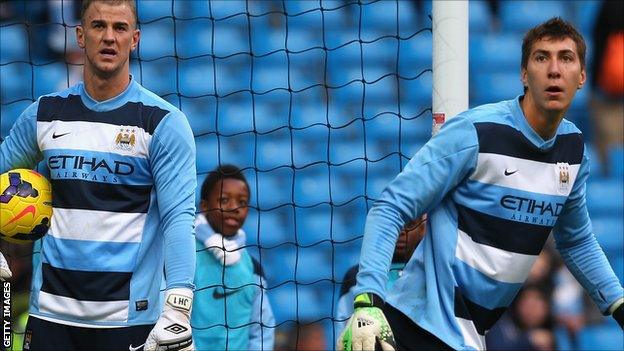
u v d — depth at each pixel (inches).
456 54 819.4
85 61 710.5
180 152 700.7
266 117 1879.9
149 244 709.3
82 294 700.0
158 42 1929.1
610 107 1989.4
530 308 1289.4
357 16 2042.3
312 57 1980.8
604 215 1888.5
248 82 1919.3
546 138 657.6
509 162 649.6
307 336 1254.3
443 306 652.1
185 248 683.4
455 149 642.8
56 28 1884.8
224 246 900.6
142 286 708.0
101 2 690.8
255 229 1731.1
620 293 708.7
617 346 1503.4
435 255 657.0
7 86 1834.4
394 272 887.1
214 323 951.0
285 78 1941.4
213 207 962.1
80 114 708.7
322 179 1815.9
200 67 1916.8
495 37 2080.5
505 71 2050.9
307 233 1738.4
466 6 824.3
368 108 1935.3
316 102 1924.2
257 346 973.8
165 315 670.5
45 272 711.7
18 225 701.3
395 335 661.9
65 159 703.7
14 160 733.3
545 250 1341.0
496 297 663.8
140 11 1957.4
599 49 2016.5
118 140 698.8
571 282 1480.1
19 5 1913.1
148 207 708.7
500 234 653.9
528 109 655.8
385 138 1909.4
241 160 1812.3
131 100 709.9
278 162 1822.1
